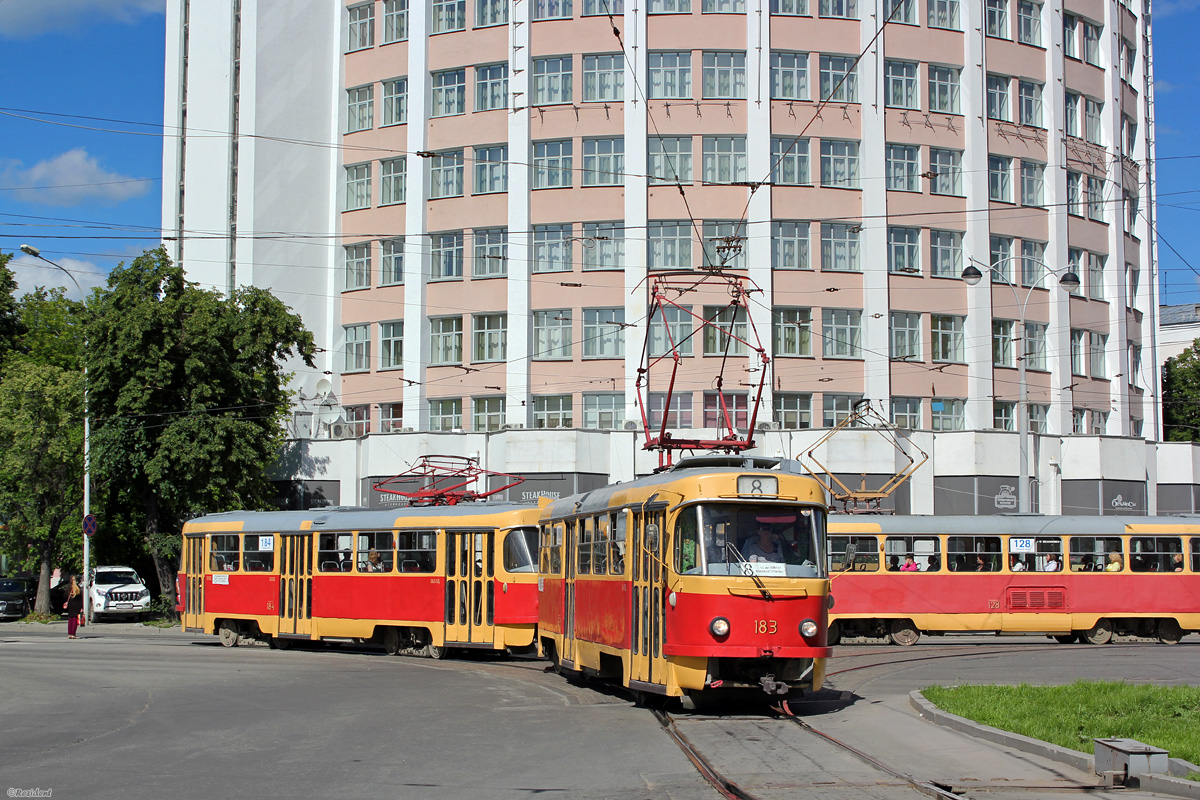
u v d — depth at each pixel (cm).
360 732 1311
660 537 1416
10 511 4094
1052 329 4759
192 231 4919
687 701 1410
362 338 4725
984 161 4628
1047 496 4375
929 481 4191
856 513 2839
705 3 4409
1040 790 945
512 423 4334
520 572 2219
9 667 2258
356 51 4809
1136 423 5153
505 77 4522
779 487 1391
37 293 5466
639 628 1481
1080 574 2645
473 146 4541
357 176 4788
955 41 4631
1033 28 4856
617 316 4353
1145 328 5269
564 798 923
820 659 1356
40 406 3988
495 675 1978
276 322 4066
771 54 4416
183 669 2161
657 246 4353
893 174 4512
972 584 2648
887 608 2641
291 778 1024
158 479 3747
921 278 4497
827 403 4353
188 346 3825
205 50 4988
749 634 1318
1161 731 1148
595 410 4328
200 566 2833
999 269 4681
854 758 1088
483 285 4491
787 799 902
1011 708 1334
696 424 4250
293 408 4766
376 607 2425
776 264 4362
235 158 4941
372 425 4653
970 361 4550
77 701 1684
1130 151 5325
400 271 4644
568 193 4409
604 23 4419
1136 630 2686
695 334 4284
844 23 4466
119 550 4669
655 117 4378
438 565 2330
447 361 4541
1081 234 4922
